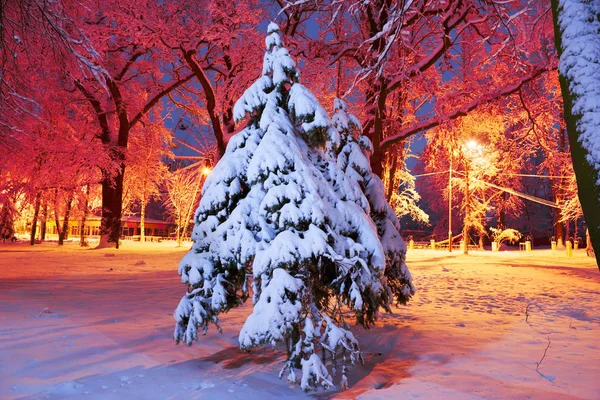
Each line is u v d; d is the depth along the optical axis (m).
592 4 3.58
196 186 42.22
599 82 3.39
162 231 74.62
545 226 57.75
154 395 4.19
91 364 5.00
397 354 6.09
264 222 5.05
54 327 6.52
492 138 24.06
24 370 4.66
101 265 17.92
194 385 4.53
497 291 12.87
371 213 7.16
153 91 30.23
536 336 7.14
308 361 4.42
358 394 4.49
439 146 21.25
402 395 4.40
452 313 9.23
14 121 11.56
